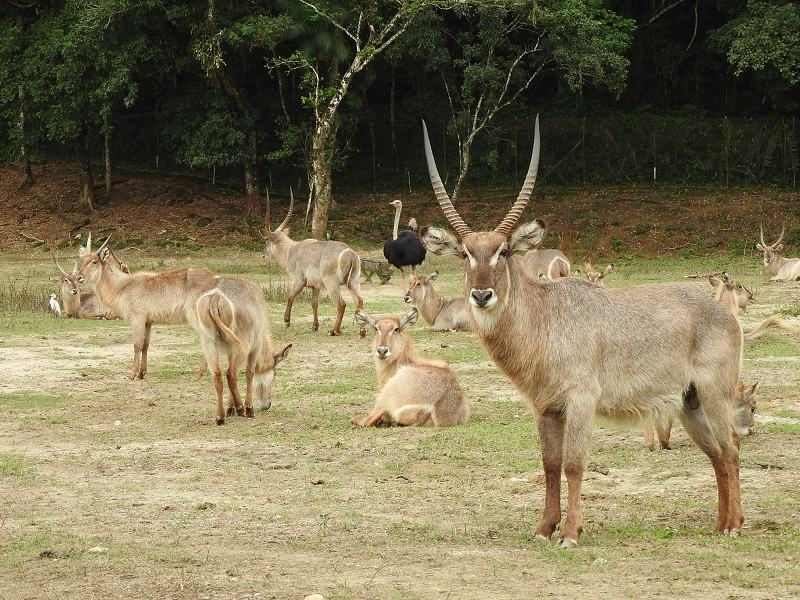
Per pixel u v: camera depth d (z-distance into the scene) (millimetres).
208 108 37000
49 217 37156
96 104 35438
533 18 33906
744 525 7480
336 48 35531
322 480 9023
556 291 7297
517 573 6309
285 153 36969
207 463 9742
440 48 36281
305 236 36219
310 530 7441
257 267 31625
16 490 8758
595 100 44125
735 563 6461
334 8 34781
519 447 10211
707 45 42250
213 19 34406
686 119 41906
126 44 34344
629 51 44531
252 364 12156
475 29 40219
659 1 44969
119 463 9766
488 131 38906
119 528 7543
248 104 37438
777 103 42750
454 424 11445
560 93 43344
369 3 33312
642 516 7836
